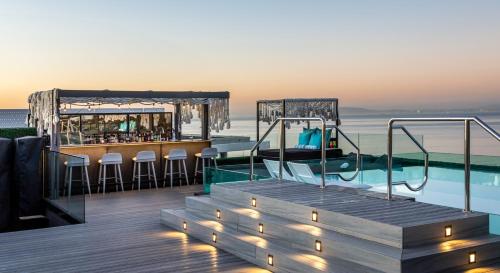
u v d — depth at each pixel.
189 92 11.75
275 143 14.55
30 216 9.09
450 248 4.45
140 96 11.12
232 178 8.05
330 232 5.13
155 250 6.06
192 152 12.12
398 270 4.14
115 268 5.38
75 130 11.81
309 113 13.94
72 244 6.37
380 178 10.76
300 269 4.80
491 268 4.51
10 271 5.32
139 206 8.98
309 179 8.32
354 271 4.50
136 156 10.95
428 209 5.29
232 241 5.84
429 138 25.44
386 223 4.61
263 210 6.15
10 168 8.96
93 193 10.57
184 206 8.92
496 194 8.45
